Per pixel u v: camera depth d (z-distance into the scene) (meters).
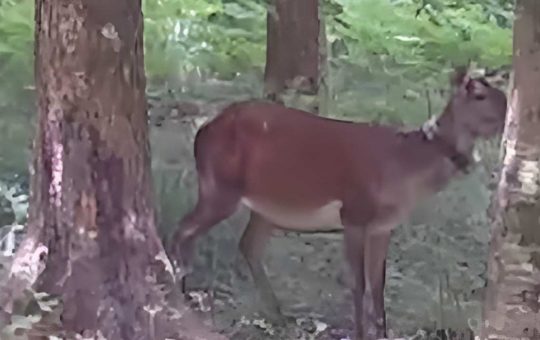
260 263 7.00
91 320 5.27
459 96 6.23
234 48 11.54
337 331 6.47
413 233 7.92
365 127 6.46
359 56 11.83
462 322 6.39
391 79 10.84
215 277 7.07
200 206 6.90
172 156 8.42
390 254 7.65
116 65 5.30
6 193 7.56
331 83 10.68
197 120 9.09
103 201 5.35
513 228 4.76
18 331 4.99
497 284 4.85
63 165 5.33
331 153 6.42
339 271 7.41
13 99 9.35
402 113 9.86
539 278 4.73
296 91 9.76
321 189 6.46
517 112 4.72
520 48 4.67
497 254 4.85
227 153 6.74
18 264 5.43
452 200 8.27
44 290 5.32
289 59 9.93
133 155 5.42
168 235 7.20
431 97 10.22
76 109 5.29
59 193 5.35
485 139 6.61
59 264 5.35
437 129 6.29
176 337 5.55
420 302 6.81
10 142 8.62
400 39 12.43
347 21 12.74
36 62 5.43
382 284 6.44
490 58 11.95
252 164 6.65
